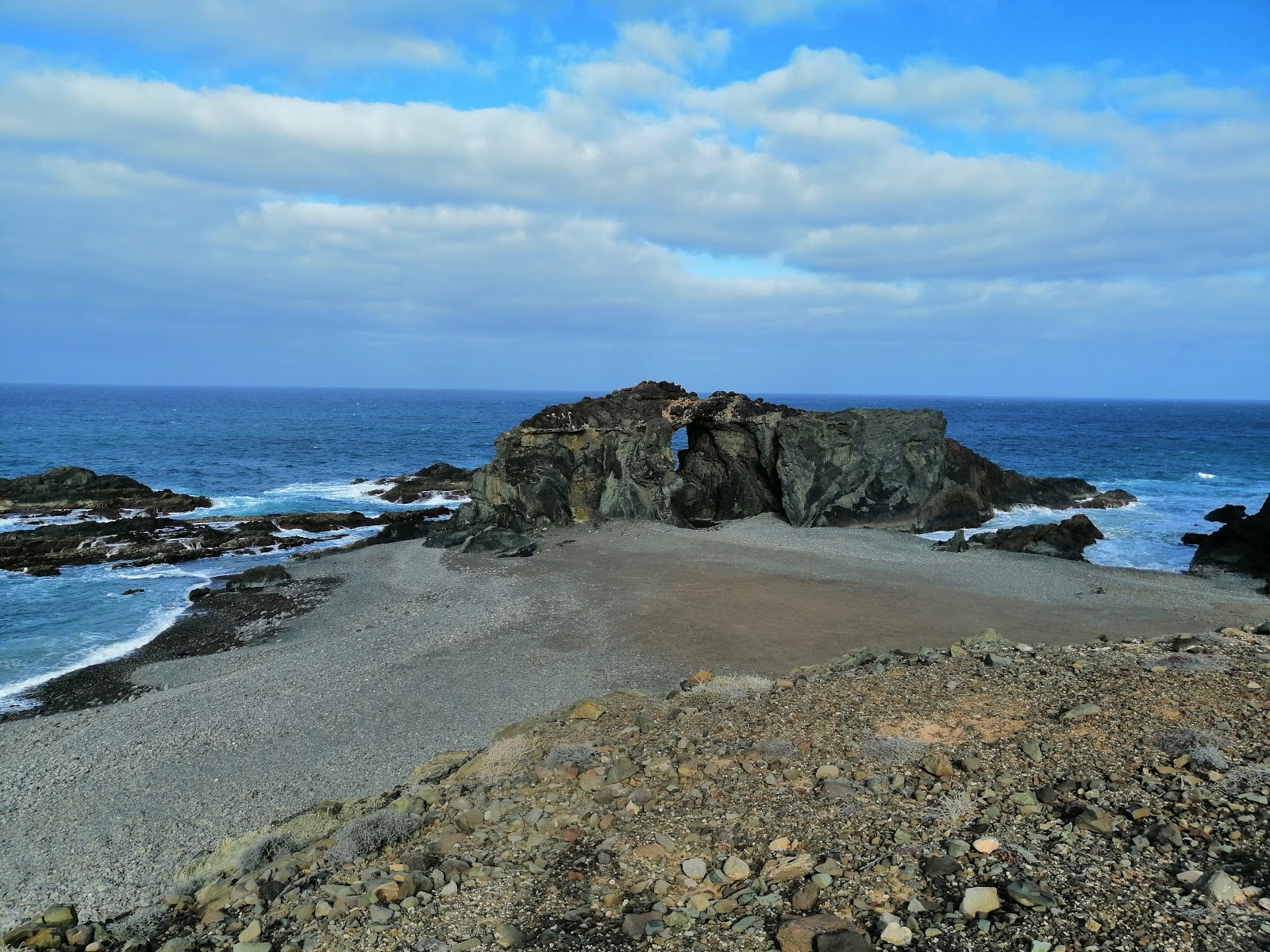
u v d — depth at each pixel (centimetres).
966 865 769
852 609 2858
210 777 1677
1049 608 2839
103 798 1596
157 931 877
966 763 1003
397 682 2222
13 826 1498
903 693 1341
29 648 2683
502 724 1892
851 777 1023
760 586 3216
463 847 953
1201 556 3606
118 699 2238
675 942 700
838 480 4656
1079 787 918
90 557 3953
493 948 713
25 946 845
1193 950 606
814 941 655
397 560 3884
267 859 1102
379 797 1299
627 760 1134
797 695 1408
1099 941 627
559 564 3691
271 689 2194
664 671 2245
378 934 759
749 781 1038
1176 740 1005
